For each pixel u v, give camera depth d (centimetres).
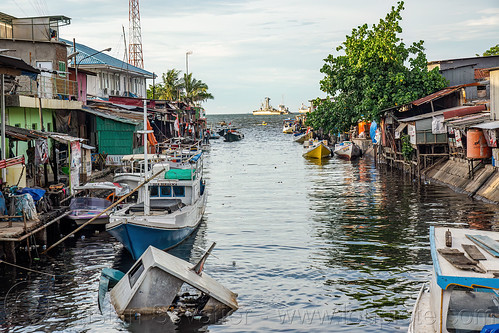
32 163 2669
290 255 1997
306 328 1352
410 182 3875
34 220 1977
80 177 3178
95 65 5300
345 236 2261
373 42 4959
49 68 3659
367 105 4919
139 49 8412
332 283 1670
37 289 1628
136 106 5306
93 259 1961
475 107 3722
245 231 2411
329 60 5378
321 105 5791
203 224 2583
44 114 3288
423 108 4775
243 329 1351
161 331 1336
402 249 2022
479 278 923
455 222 2438
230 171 5053
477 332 948
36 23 3722
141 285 1424
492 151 3017
